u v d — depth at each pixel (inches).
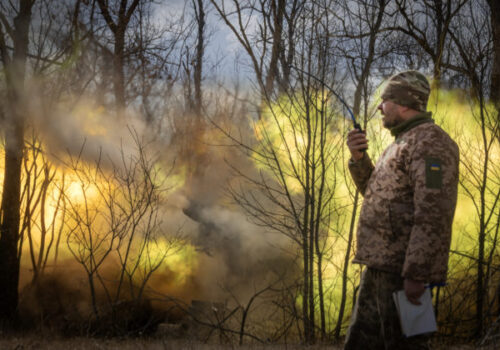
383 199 92.8
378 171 96.1
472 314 289.0
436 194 83.9
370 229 94.0
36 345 227.3
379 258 91.7
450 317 277.9
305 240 290.4
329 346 242.1
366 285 94.7
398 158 91.8
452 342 269.9
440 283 84.0
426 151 87.0
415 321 83.4
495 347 201.2
